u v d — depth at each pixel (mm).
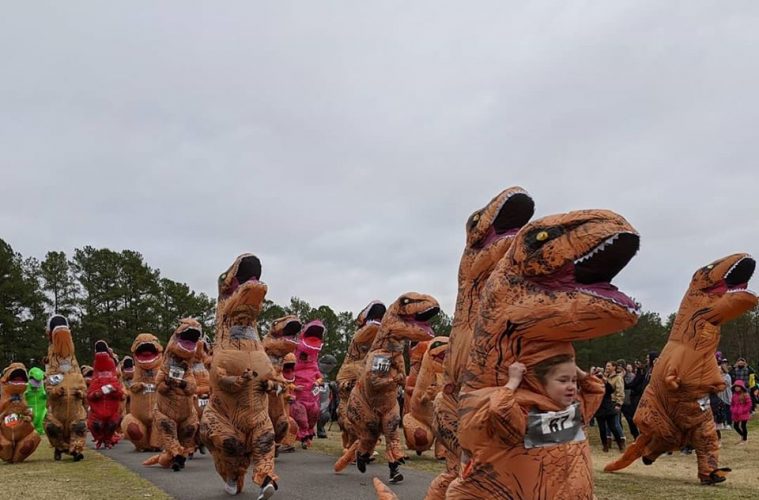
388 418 10500
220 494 9062
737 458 12742
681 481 9984
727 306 9250
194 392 12359
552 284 3623
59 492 9148
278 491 9492
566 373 3652
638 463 12281
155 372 15125
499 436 3539
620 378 15227
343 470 11570
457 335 5398
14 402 13094
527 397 3576
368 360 10547
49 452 15266
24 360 42531
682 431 9773
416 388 11312
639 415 10109
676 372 9547
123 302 49812
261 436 8344
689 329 9602
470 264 5336
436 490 5578
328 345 53000
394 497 4820
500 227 5180
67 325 13805
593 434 18406
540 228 3648
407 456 12984
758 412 24062
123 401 16906
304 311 53938
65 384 13453
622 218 3539
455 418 5418
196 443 13039
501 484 3562
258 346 8719
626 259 3486
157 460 12094
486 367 3764
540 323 3580
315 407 15969
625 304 3424
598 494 8852
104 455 14391
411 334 10375
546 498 3518
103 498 8688
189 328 12039
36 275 46812
